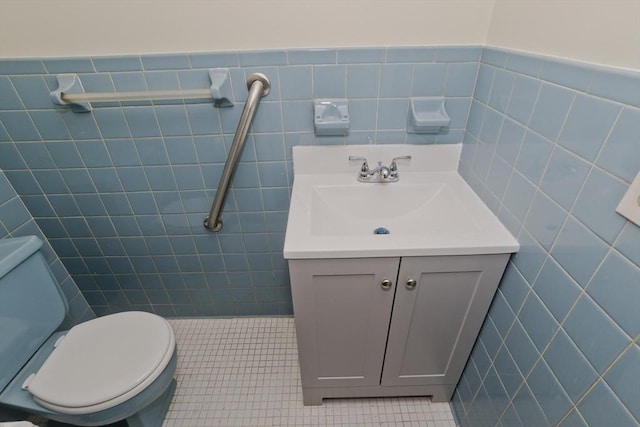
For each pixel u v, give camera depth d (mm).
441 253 819
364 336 1031
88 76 977
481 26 937
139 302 1574
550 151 680
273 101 1046
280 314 1637
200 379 1354
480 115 994
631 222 493
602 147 546
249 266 1451
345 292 917
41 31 909
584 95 581
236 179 1206
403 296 926
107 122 1065
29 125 1050
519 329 806
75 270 1428
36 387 899
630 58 497
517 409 812
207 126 1086
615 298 526
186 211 1281
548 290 696
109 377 920
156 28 923
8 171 1132
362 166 1133
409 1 902
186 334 1563
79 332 1063
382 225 1146
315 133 1110
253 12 909
